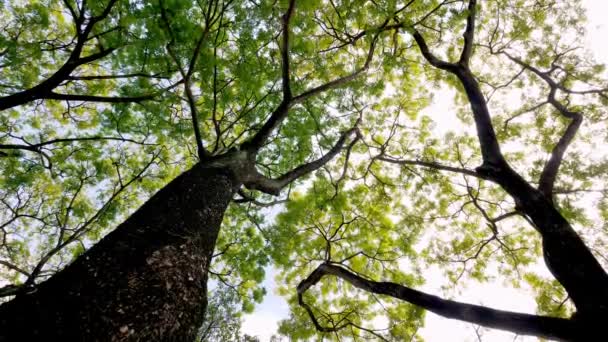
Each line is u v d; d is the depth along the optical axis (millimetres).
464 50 7098
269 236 8070
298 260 9008
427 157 9383
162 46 5016
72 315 1790
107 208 7438
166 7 4480
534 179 7301
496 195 9047
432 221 9414
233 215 9039
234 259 8367
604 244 6297
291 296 9133
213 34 6434
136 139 8133
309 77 8617
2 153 6359
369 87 7918
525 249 8461
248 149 5094
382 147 8812
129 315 1911
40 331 1680
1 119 7957
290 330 8359
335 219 9133
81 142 7961
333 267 5836
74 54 5383
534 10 8477
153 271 2260
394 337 7539
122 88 5934
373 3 6508
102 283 2031
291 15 5086
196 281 2518
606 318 2904
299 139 8266
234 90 7141
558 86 7312
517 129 8602
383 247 8805
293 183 8492
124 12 4906
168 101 5699
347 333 8281
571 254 3535
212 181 3832
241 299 8297
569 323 3117
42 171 7680
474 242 8953
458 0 7066
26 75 7336
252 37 6273
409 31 6664
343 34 8836
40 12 6402
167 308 2111
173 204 3123
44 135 8320
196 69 5516
